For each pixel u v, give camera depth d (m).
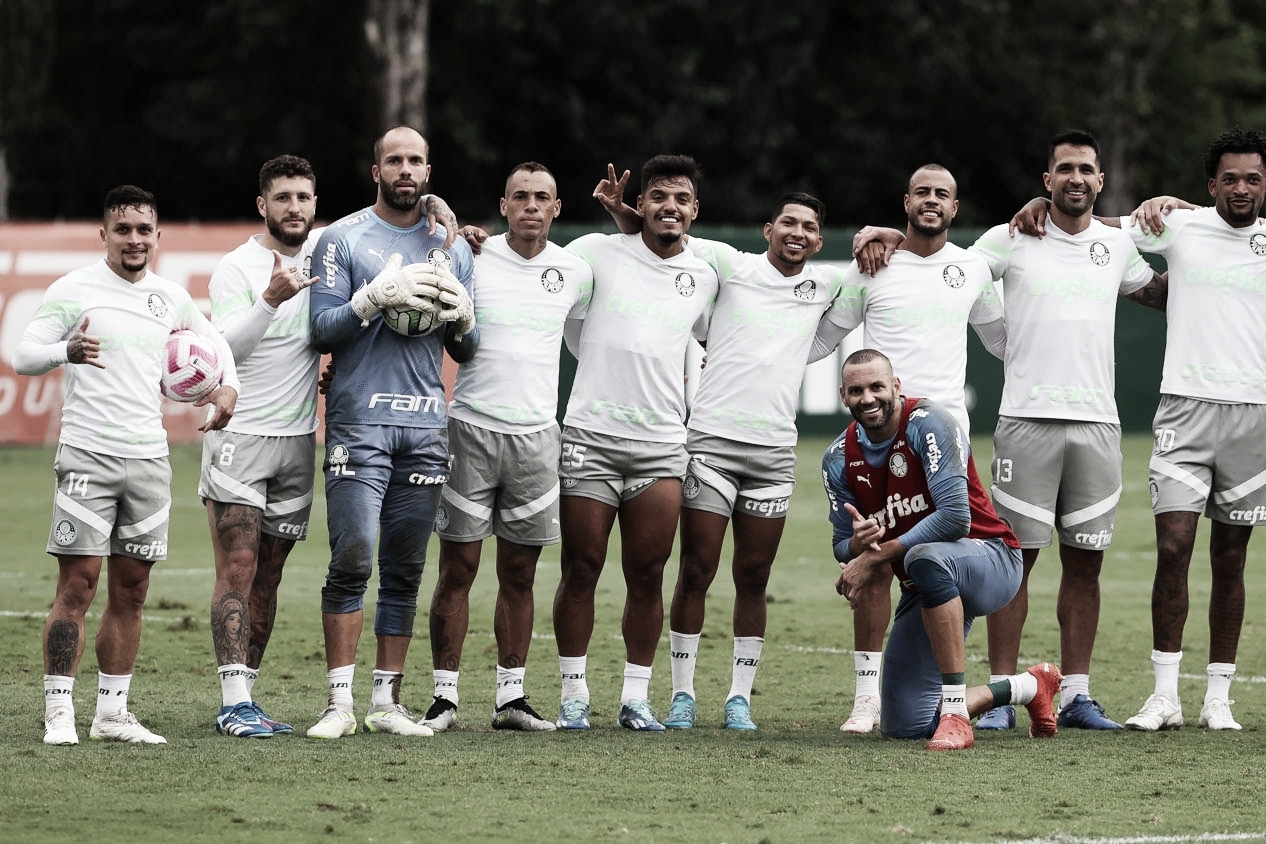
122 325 18.78
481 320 20.16
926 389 21.27
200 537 40.09
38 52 77.81
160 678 23.25
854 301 21.77
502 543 20.41
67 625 18.73
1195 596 32.81
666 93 92.00
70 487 18.61
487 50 89.88
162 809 15.59
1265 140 21.67
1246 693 23.48
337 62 90.94
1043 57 99.50
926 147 98.81
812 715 21.70
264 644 20.11
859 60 97.38
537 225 20.08
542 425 20.22
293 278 19.02
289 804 15.84
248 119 89.75
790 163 97.75
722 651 26.56
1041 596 32.81
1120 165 98.06
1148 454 60.41
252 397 19.58
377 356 19.48
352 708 19.70
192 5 93.50
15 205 93.62
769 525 21.09
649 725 20.33
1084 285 21.55
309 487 19.98
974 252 21.77
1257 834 15.16
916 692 19.81
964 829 15.26
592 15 88.31
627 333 20.50
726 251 21.30
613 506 20.69
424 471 19.62
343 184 92.94
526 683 23.66
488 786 16.70
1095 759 18.52
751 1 92.25
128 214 18.70
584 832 14.98
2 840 14.50
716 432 21.03
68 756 17.83
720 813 15.74
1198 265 21.70
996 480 21.83
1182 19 99.00
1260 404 21.50
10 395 57.19
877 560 19.22
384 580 19.94
